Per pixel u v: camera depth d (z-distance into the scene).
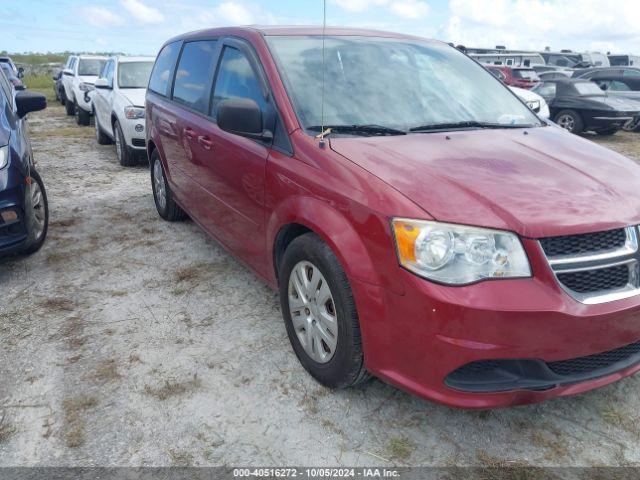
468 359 2.09
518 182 2.41
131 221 5.41
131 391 2.73
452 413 2.60
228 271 4.18
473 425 2.52
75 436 2.42
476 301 2.04
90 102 12.06
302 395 2.71
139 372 2.89
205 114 3.90
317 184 2.58
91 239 4.88
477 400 2.18
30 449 2.35
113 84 8.60
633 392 2.76
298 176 2.71
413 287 2.12
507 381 2.19
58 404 2.63
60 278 4.05
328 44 3.45
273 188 2.90
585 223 2.19
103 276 4.09
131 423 2.51
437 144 2.83
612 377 2.37
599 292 2.21
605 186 2.48
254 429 2.48
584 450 2.38
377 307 2.27
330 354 2.63
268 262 3.11
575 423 2.54
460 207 2.19
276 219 2.88
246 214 3.29
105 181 7.08
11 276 4.08
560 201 2.29
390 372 2.33
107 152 9.26
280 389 2.76
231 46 3.69
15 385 2.78
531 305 2.05
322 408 2.62
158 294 3.80
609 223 2.22
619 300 2.20
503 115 3.50
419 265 2.12
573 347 2.14
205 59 4.10
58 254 4.51
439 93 3.44
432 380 2.19
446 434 2.46
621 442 2.42
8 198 3.81
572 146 3.08
